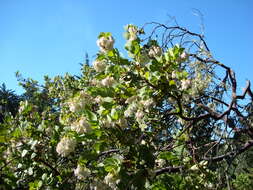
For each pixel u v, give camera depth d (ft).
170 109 14.38
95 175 12.06
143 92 11.84
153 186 11.99
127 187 10.25
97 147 11.20
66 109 20.83
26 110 17.95
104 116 11.66
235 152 13.85
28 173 14.71
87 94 12.81
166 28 15.71
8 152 15.43
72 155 14.69
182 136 14.99
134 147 11.02
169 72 12.30
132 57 12.18
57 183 13.97
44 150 15.24
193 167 13.93
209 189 14.01
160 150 13.37
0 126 16.74
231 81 15.05
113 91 11.87
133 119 13.78
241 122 14.83
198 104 14.80
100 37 12.42
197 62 15.84
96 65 12.46
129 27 13.29
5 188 14.70
